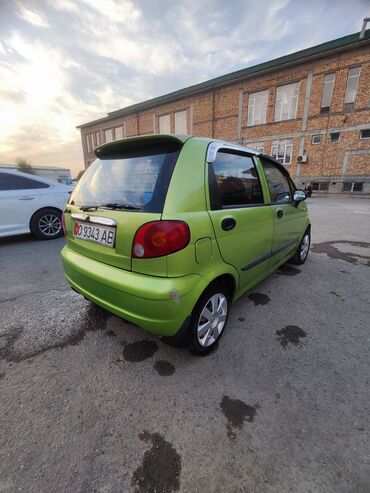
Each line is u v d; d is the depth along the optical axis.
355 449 1.30
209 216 1.74
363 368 1.86
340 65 14.24
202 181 1.74
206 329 1.94
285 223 2.96
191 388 1.68
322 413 1.50
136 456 1.28
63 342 2.13
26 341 2.14
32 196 5.04
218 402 1.58
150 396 1.62
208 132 19.59
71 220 2.14
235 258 2.05
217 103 18.78
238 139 18.48
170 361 1.92
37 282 3.27
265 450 1.30
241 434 1.38
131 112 23.45
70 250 2.22
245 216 2.11
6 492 1.12
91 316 2.50
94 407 1.54
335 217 8.02
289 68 15.68
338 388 1.68
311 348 2.07
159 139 1.78
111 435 1.38
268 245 2.59
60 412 1.50
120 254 1.69
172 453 1.29
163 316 1.57
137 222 1.58
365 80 13.82
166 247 1.52
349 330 2.31
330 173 15.75
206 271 1.76
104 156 2.23
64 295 2.93
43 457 1.26
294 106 16.20
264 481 1.17
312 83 15.22
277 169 2.92
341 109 14.73
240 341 2.16
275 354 2.00
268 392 1.65
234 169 2.13
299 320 2.46
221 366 1.88
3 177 4.81
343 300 2.84
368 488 1.14
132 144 1.95
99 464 1.24
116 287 1.66
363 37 13.30
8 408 1.52
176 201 1.57
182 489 1.14
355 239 5.38
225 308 2.12
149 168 1.76
